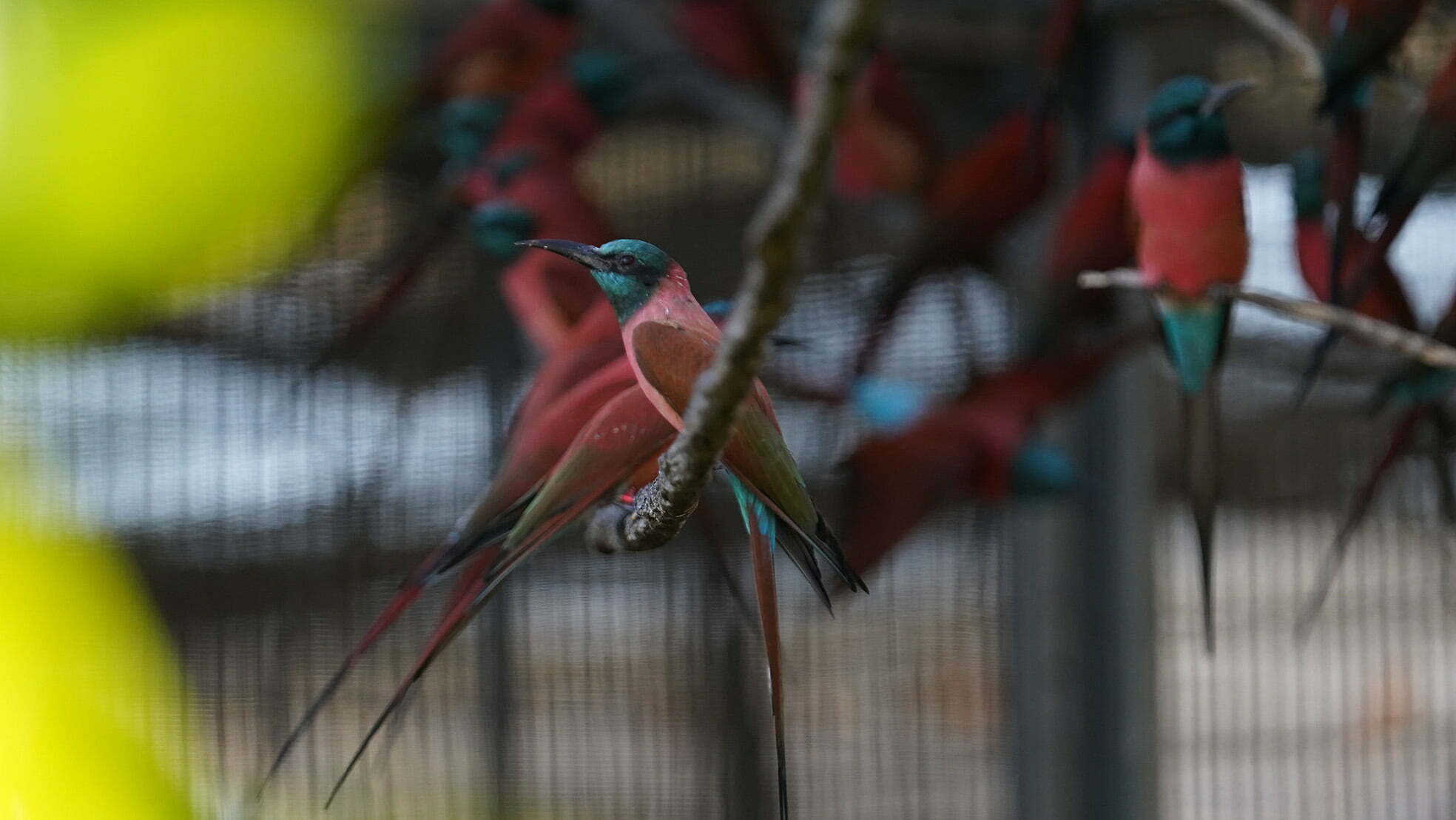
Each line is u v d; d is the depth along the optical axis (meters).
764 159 6.53
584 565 6.36
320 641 6.15
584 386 3.09
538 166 5.65
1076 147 5.93
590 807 6.26
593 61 5.98
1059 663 6.03
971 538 6.34
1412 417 4.04
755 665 6.36
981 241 5.50
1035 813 6.08
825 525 2.41
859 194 6.01
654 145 6.68
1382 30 3.30
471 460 6.25
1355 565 6.67
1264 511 6.54
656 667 6.36
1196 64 5.93
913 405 5.89
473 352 6.23
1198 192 3.34
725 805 6.34
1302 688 6.65
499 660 6.27
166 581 5.74
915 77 6.57
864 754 6.41
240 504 5.89
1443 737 6.83
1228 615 6.62
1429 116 3.28
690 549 6.30
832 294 6.09
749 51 6.05
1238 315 5.70
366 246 5.99
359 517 6.21
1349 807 6.71
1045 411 5.65
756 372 1.71
